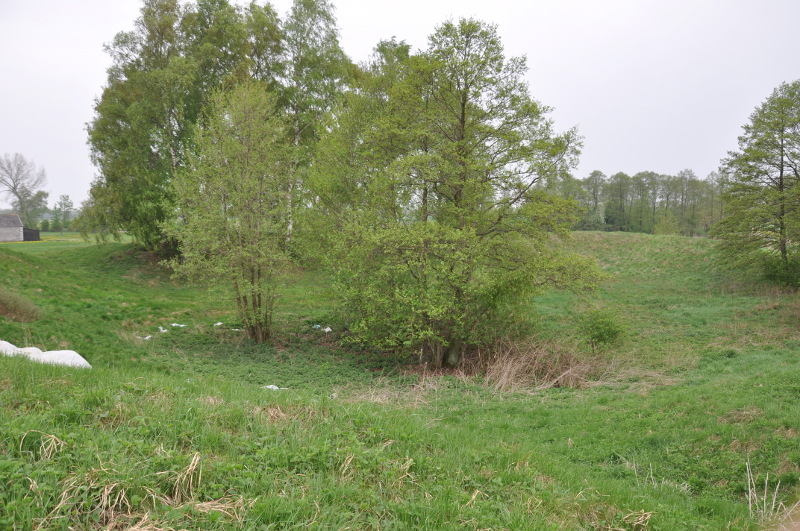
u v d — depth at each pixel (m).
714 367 16.86
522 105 17.19
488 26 17.05
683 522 6.06
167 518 3.89
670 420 10.60
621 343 18.62
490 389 14.78
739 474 8.24
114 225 31.89
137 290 27.16
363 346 19.73
